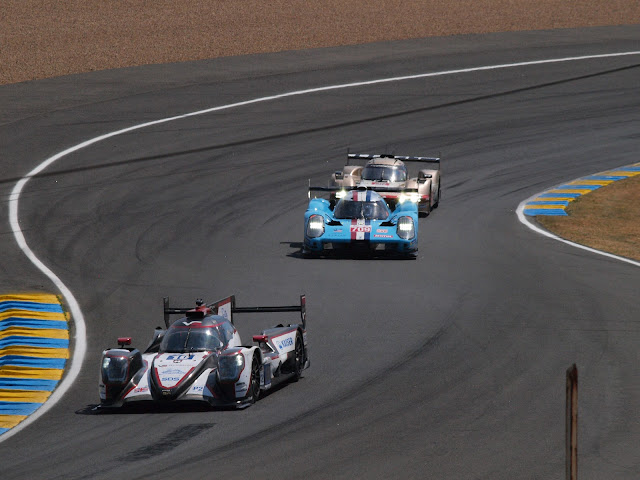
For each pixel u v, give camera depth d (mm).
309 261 90312
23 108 158750
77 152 136250
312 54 199750
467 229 102875
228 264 89375
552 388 53438
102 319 73062
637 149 142125
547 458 42281
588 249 94062
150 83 176500
